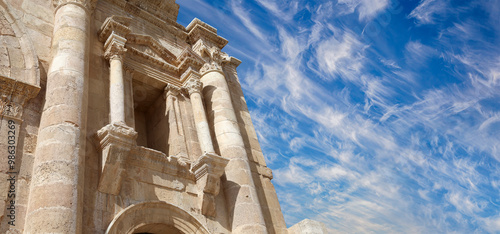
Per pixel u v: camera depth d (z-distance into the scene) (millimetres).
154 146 16016
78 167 10055
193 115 16391
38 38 13289
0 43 12008
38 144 10297
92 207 10484
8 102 10773
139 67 16078
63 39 12820
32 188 9477
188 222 12359
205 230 12484
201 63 17672
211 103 17359
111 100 12992
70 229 8836
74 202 9336
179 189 13031
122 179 11562
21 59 12133
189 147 15062
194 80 16797
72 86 11492
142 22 18703
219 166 13781
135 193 11758
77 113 11016
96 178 11141
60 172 9539
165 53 17781
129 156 12297
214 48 19953
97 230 10195
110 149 11156
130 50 16109
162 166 13070
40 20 13844
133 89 16312
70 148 10141
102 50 15047
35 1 14211
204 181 13344
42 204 8969
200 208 13125
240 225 13281
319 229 15070
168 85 16484
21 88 11078
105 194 11023
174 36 19984
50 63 12453
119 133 11461
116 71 13930
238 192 14078
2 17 12609
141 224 11297
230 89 20641
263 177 17094
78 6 14266
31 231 8609
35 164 9953
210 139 14797
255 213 13555
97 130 12391
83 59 12641
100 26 16000
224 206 14031
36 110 11352
